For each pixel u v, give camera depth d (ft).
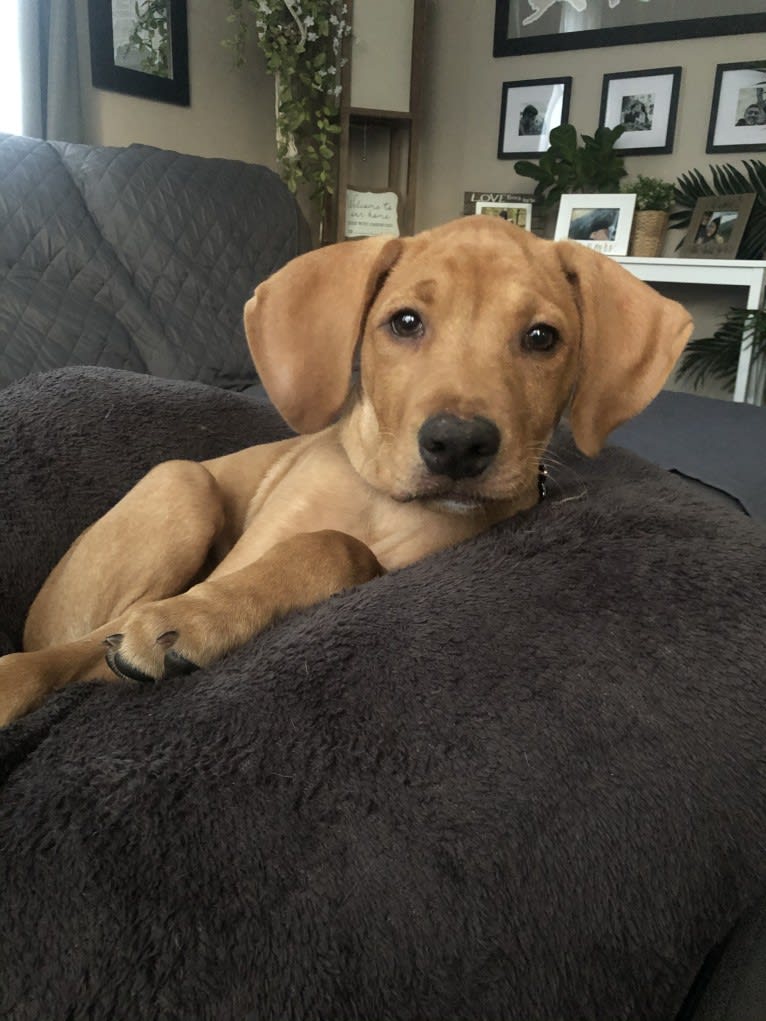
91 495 3.10
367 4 8.45
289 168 8.32
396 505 2.52
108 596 2.58
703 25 8.45
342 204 8.68
